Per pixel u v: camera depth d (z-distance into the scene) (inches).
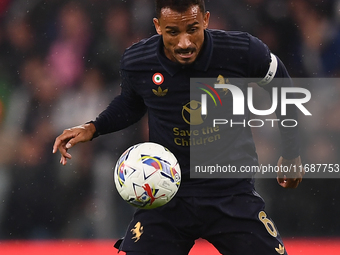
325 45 1165.7
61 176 1053.8
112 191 1043.3
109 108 522.6
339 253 879.1
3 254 893.2
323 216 1030.4
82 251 898.7
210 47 466.0
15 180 1058.1
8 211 1041.5
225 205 479.5
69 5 1178.6
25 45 1159.6
